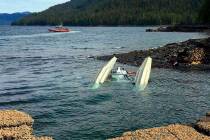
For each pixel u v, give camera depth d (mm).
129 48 100750
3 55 87000
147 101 37906
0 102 38125
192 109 35000
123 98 39062
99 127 29562
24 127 23172
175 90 43281
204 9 176750
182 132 22203
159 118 32062
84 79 50906
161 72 56062
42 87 45656
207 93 41844
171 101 37969
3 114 24875
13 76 54938
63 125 30203
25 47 111562
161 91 42562
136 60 68000
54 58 79500
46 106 36188
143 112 33812
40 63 70938
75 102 37500
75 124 30406
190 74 54406
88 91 42531
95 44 120500
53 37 172125
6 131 22266
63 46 114312
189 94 41281
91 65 66188
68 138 27312
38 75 55531
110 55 79000
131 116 32531
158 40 133750
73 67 64000
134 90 42719
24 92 42875
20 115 24766
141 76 46562
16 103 37719
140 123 30641
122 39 146875
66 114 33312
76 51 96000
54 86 46125
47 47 111062
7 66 66750
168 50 74188
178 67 60656
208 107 35781
